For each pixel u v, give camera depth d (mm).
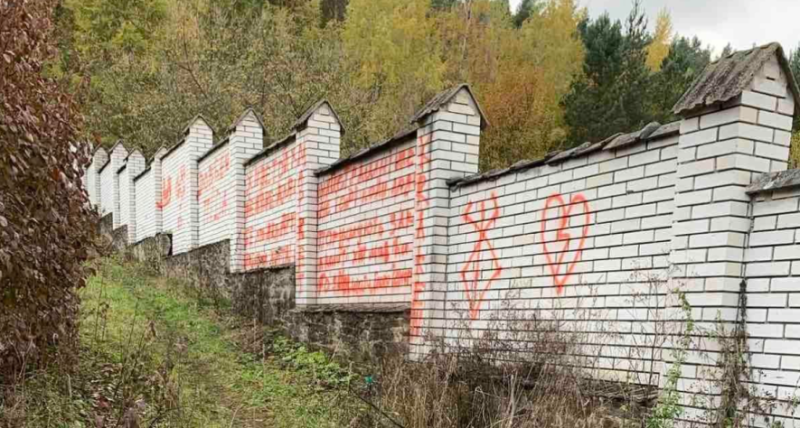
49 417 3172
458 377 4180
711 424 2773
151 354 4914
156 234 12688
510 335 4172
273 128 14508
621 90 19625
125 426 3010
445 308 5047
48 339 3816
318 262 7164
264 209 8477
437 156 5016
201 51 16594
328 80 15648
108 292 7418
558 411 3270
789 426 2576
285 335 7402
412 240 5430
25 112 2963
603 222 3639
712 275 2863
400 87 20781
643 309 3316
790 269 2643
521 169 4305
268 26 18484
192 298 9031
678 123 3213
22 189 3158
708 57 27766
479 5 28922
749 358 2766
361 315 5914
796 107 2930
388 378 4398
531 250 4207
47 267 3500
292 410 4418
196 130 10875
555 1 27516
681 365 2967
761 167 2855
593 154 3725
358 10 22484
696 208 2969
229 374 5258
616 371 3445
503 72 22703
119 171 16250
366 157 6207
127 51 19516
